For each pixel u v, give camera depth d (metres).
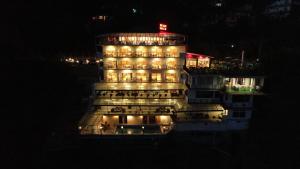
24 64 61.47
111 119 46.53
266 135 46.56
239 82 45.06
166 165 40.16
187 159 41.28
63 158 40.53
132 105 46.53
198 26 76.88
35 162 40.22
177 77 54.88
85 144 41.97
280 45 68.25
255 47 68.75
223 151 43.59
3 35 64.31
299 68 58.75
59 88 57.53
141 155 41.19
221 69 45.94
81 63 64.25
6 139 43.84
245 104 45.03
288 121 49.12
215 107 45.75
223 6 82.88
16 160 40.59
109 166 39.44
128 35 54.75
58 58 66.06
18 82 56.41
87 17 76.31
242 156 43.53
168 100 48.75
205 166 40.75
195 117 44.91
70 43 69.88
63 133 45.88
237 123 45.38
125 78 54.94
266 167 41.53
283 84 56.34
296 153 43.72
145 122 46.94
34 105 52.03
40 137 45.03
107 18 77.38
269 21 78.69
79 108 53.28
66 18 72.56
